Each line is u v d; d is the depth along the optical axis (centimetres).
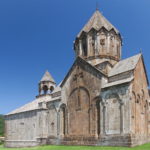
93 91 3228
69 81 3700
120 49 3906
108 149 2577
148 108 3184
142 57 3192
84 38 3850
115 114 2845
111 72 3241
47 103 4072
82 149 2752
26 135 4378
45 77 5284
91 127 3159
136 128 2770
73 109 3519
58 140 3650
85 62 3441
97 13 4028
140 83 3048
